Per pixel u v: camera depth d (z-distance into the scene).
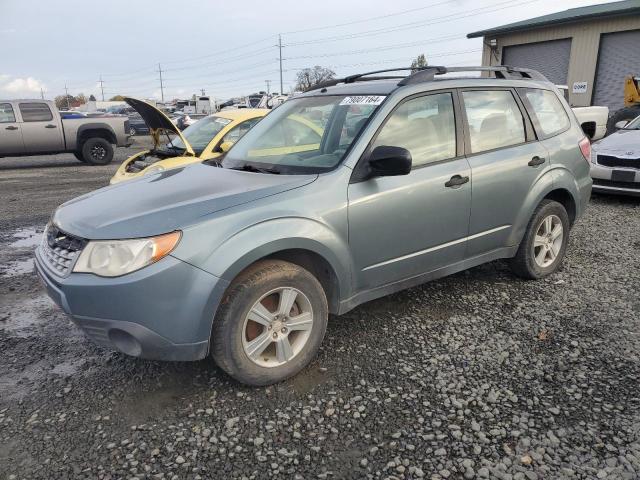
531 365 3.29
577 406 2.87
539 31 21.12
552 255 4.80
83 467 2.47
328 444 2.61
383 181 3.44
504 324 3.87
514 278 4.80
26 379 3.25
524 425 2.72
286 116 4.23
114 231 2.78
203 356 2.88
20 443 2.64
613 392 2.99
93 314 2.75
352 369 3.29
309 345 3.22
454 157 3.87
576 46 19.94
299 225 3.05
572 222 4.97
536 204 4.41
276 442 2.63
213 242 2.79
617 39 18.80
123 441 2.65
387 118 3.56
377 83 4.04
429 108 3.80
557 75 21.06
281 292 3.06
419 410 2.86
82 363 3.45
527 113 4.46
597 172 8.00
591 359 3.35
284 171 3.49
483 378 3.16
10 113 14.52
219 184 3.32
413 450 2.55
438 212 3.72
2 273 5.40
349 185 3.31
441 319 3.97
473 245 4.07
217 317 2.88
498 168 4.07
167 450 2.58
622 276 4.82
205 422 2.79
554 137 4.64
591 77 19.66
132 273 2.67
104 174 13.38
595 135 14.65
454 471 2.41
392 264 3.58
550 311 4.08
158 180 3.65
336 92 4.14
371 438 2.64
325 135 3.74
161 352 2.79
